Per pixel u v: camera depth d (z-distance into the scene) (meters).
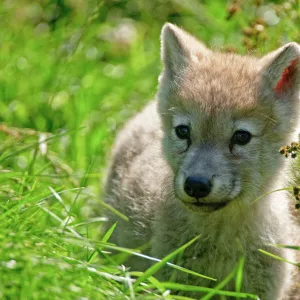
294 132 10.90
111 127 15.05
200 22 18.39
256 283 10.78
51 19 18.56
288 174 11.27
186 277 10.73
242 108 10.41
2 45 16.58
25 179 11.48
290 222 11.57
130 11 19.44
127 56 18.09
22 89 15.38
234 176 10.31
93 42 17.95
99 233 12.39
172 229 10.91
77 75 16.44
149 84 16.61
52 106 15.17
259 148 10.54
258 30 14.32
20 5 18.55
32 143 12.92
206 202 10.16
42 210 10.91
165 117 11.21
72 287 8.89
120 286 9.50
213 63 11.30
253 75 10.89
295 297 11.59
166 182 11.10
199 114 10.48
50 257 9.33
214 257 10.79
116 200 12.37
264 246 10.75
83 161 13.86
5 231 9.32
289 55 10.71
